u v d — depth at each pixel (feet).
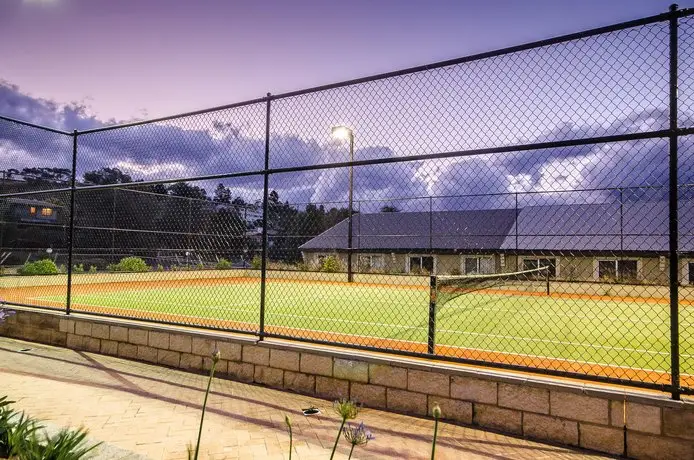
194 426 12.67
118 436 11.85
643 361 18.22
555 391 12.05
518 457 11.05
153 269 67.36
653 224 52.29
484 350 20.08
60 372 18.11
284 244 69.00
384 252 75.46
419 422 13.29
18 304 24.64
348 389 15.05
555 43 13.09
